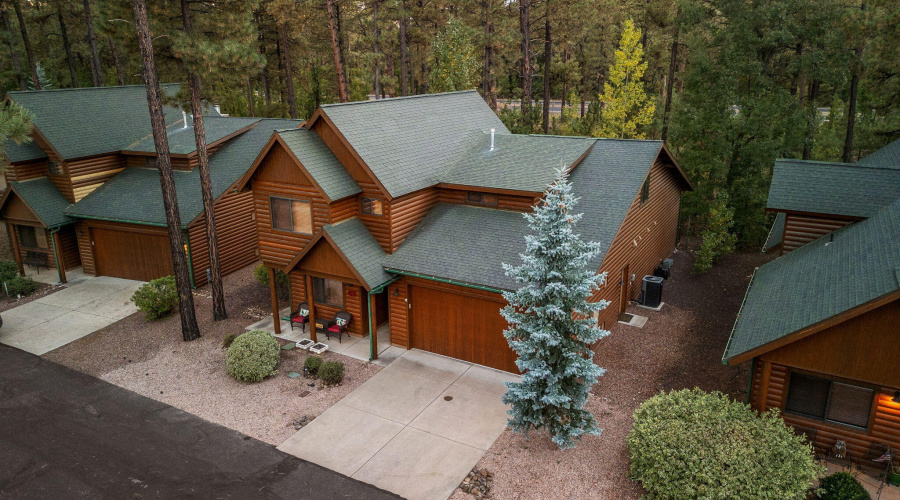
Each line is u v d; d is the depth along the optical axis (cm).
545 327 1190
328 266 1719
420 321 1755
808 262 1495
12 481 1189
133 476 1204
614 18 4812
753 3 2647
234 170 2452
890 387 1077
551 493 1139
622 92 3291
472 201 1884
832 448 1194
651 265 2305
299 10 3788
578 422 1239
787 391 1213
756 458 1048
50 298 2280
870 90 2573
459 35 3531
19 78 3781
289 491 1155
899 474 1125
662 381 1532
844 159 2784
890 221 1403
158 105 1712
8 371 1683
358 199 1789
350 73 4866
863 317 1060
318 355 1745
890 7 2105
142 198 2420
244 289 2308
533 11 4231
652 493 1083
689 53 3092
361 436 1341
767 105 2572
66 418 1429
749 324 1296
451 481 1183
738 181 2741
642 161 1908
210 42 1809
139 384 1603
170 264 2358
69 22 3859
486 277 1564
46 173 2520
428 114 2136
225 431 1370
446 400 1491
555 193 1241
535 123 3297
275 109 4344
